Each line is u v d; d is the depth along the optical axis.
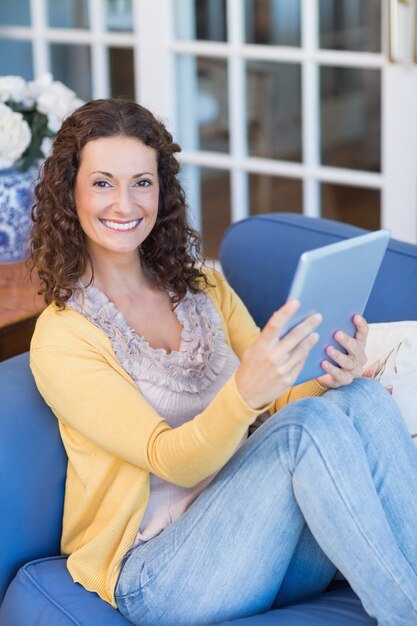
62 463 2.27
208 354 2.28
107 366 2.14
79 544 2.22
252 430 2.44
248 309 2.80
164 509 2.21
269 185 4.45
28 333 2.78
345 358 2.10
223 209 4.59
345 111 4.15
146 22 4.45
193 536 2.09
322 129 4.23
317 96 4.20
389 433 2.09
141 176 2.18
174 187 2.33
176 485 2.21
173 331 2.33
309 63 4.16
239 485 2.07
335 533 1.99
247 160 4.45
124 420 2.07
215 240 4.64
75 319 2.16
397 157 4.04
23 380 2.29
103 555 2.16
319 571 2.20
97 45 4.61
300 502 2.02
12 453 2.18
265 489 2.05
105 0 4.55
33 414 2.24
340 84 4.13
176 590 2.09
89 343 2.15
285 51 4.20
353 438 2.02
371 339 2.42
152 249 2.35
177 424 2.21
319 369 2.11
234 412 1.93
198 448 1.97
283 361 1.89
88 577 2.16
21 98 3.03
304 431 2.00
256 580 2.09
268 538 2.06
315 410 2.03
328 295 1.94
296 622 2.03
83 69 4.72
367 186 4.18
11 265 3.09
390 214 4.14
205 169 4.59
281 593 2.20
